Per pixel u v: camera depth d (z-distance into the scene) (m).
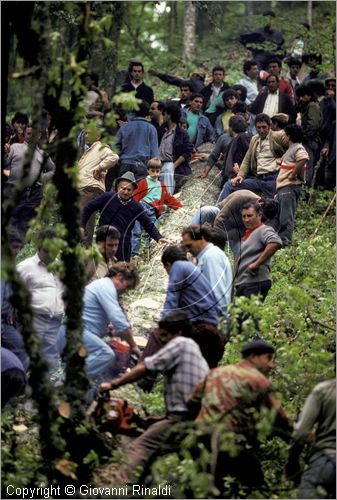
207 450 13.84
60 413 14.05
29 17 13.95
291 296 17.09
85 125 13.94
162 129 26.84
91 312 16.31
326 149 28.38
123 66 43.78
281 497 14.25
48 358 17.03
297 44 36.72
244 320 17.02
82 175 23.03
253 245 18.27
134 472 14.23
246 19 44.16
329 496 13.49
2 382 15.93
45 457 13.95
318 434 13.79
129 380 14.68
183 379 14.48
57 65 13.79
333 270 22.23
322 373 15.53
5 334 16.59
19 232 20.75
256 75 32.94
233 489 14.05
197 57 42.59
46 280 17.12
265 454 15.04
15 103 37.41
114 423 14.68
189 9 42.19
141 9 45.78
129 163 24.95
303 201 27.70
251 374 13.79
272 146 24.94
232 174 25.34
